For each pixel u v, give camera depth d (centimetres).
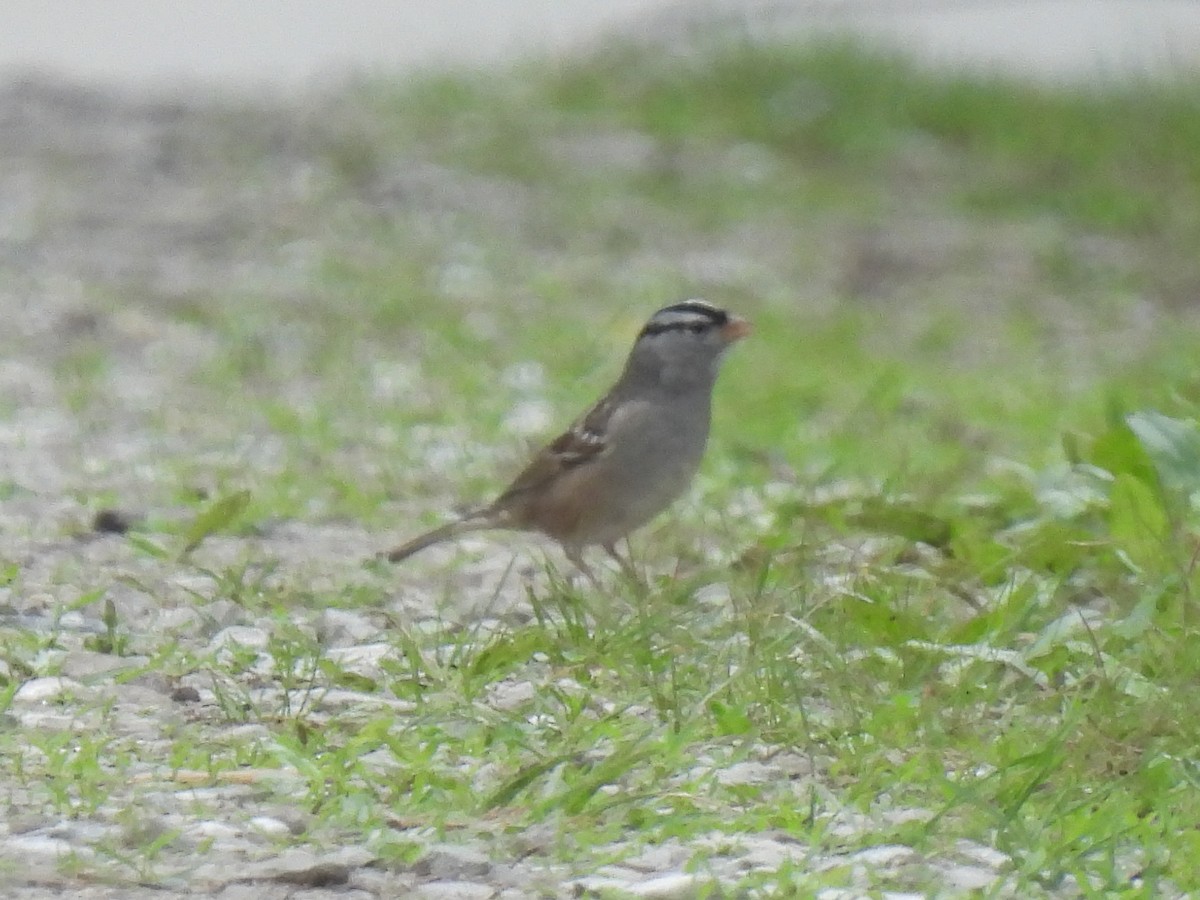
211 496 1286
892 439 1524
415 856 688
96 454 1406
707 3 3544
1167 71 3172
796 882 664
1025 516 1141
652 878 677
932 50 3356
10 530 1169
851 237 2478
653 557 1162
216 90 3027
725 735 800
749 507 1284
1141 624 873
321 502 1287
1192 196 2747
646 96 3034
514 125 2844
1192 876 675
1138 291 2355
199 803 730
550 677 876
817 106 3003
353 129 2741
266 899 657
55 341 1794
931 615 933
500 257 2256
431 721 802
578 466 1117
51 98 2847
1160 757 756
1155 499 993
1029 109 3034
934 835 706
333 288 2059
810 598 938
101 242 2175
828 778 766
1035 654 862
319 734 793
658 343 1122
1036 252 2462
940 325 2105
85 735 803
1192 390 1334
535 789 740
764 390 1689
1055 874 677
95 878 665
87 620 973
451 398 1641
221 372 1705
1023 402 1684
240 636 951
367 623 984
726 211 2541
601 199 2536
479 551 1193
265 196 2403
